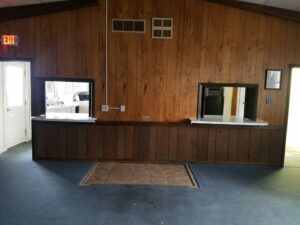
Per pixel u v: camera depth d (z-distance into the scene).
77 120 4.36
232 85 4.41
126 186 3.45
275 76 4.39
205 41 4.35
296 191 3.43
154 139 4.50
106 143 4.51
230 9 4.29
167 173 3.99
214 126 4.45
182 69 4.40
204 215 2.74
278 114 4.46
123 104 4.46
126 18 4.32
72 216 2.65
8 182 3.50
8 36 4.31
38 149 4.50
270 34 4.32
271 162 4.52
